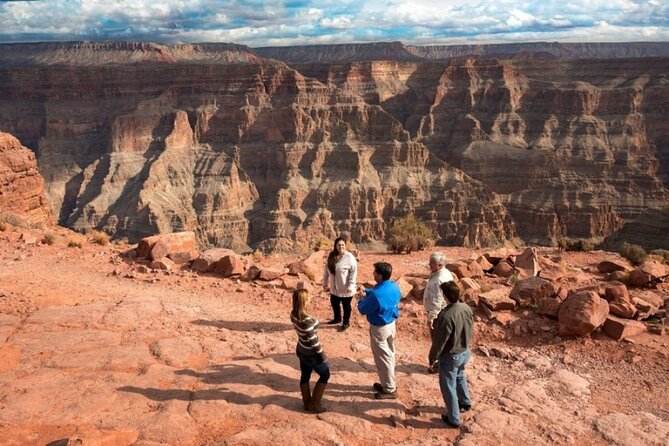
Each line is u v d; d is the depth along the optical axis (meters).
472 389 10.30
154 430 8.44
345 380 10.38
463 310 8.77
